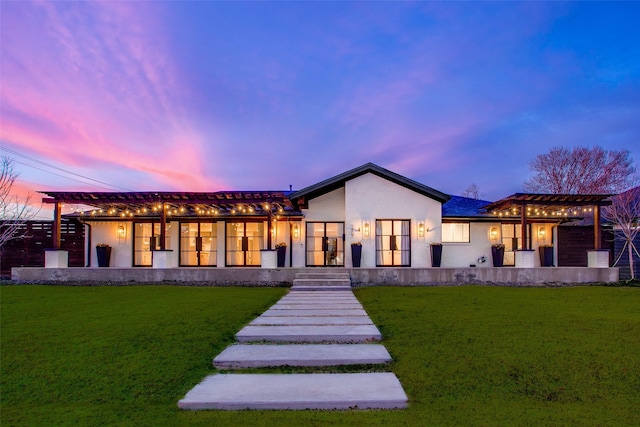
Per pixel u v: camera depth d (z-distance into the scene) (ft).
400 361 16.44
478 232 57.31
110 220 57.06
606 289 39.68
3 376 15.05
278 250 53.21
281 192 44.65
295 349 18.02
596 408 12.11
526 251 46.03
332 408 12.21
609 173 102.89
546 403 12.48
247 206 50.39
